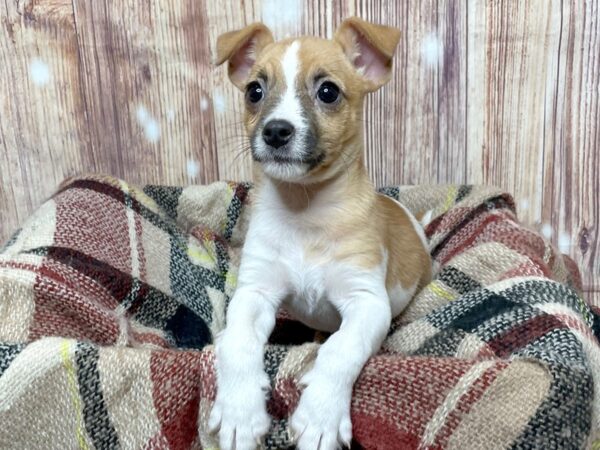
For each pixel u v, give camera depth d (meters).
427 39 0.42
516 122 0.43
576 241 0.46
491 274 0.33
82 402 0.24
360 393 0.24
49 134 0.44
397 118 0.43
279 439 0.24
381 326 0.28
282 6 0.41
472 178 0.45
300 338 0.38
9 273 0.29
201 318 0.36
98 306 0.31
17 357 0.24
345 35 0.32
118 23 0.42
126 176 0.46
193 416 0.25
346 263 0.30
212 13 0.41
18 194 0.46
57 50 0.42
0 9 0.41
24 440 0.24
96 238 0.35
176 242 0.40
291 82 0.29
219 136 0.44
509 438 0.21
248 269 0.32
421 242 0.37
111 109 0.44
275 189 0.31
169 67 0.43
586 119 0.43
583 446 0.22
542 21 0.41
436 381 0.22
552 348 0.24
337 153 0.30
